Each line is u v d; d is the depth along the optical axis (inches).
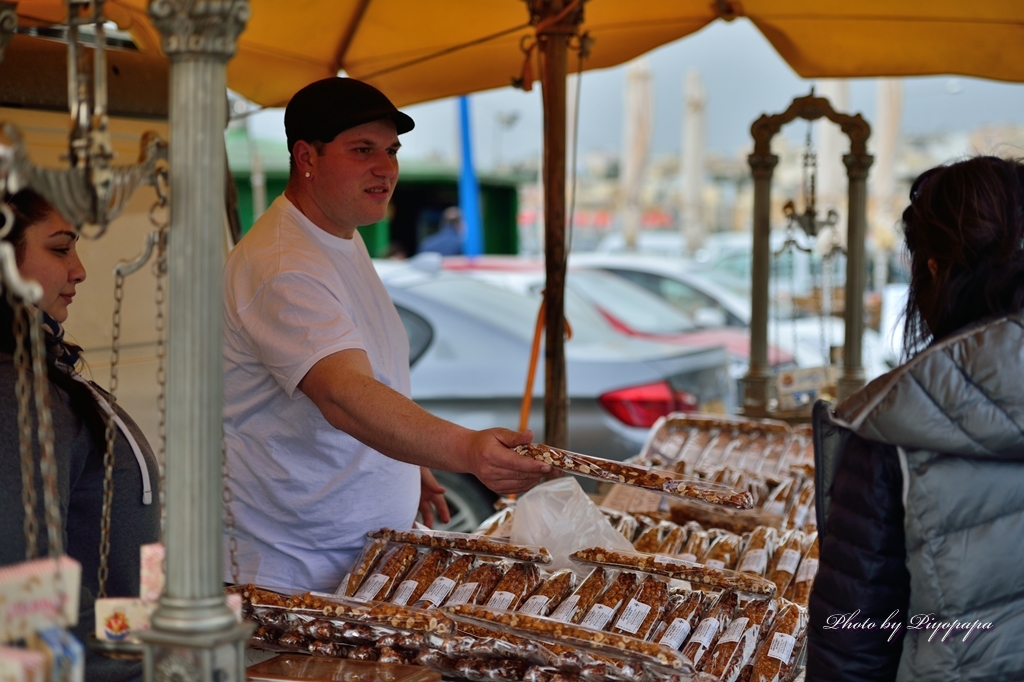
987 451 47.3
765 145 143.9
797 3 122.3
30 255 52.7
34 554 41.1
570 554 72.9
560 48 102.6
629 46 131.8
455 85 133.7
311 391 69.4
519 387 171.0
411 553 73.4
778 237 490.0
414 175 436.1
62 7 94.3
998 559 47.8
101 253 104.0
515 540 76.4
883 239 454.6
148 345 109.1
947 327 51.8
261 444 76.1
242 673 40.2
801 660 68.0
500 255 461.4
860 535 50.1
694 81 572.1
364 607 63.0
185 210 37.9
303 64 125.3
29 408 50.9
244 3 37.2
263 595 64.5
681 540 85.5
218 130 38.0
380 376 82.4
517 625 61.8
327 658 62.1
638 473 63.9
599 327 202.8
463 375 172.7
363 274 82.8
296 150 78.5
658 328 262.1
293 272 72.6
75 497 56.1
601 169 1291.8
